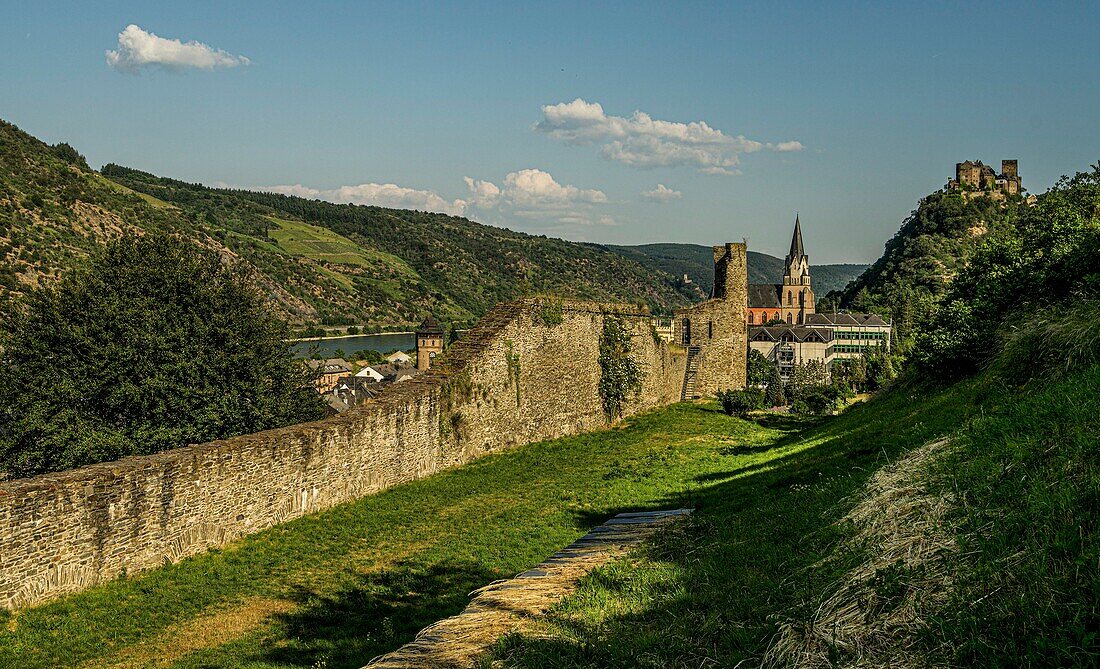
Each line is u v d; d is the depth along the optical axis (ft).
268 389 85.61
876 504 29.37
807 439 77.15
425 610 39.68
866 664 18.08
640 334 111.34
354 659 33.47
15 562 39.63
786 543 31.63
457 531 53.52
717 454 77.97
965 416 41.63
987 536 21.02
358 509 59.26
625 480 66.54
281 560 48.11
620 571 32.96
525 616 28.94
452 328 361.71
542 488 65.46
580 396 97.25
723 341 130.72
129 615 39.75
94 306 77.10
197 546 49.11
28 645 36.22
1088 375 32.01
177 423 75.82
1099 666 14.32
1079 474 22.09
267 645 35.78
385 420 65.46
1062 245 69.36
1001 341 60.59
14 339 75.36
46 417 71.72
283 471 55.47
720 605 26.09
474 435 77.82
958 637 17.08
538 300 89.56
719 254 133.39
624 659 22.84
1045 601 16.80
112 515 44.24
